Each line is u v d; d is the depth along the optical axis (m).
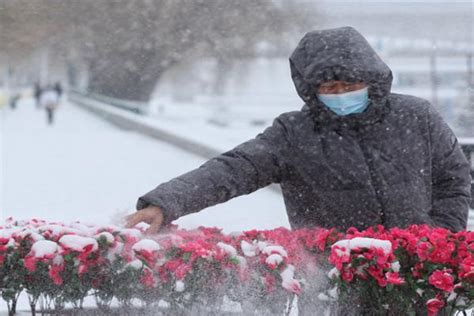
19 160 43.09
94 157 43.66
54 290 7.36
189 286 7.11
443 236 7.18
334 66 7.98
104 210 26.77
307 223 8.55
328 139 8.30
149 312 7.25
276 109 97.69
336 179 8.26
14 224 8.26
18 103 136.00
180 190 7.91
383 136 8.31
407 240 7.13
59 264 7.18
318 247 7.40
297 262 7.30
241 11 89.69
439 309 7.12
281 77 101.88
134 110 97.88
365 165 8.20
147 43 95.94
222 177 8.16
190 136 45.81
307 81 8.12
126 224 7.60
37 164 41.00
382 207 8.25
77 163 41.06
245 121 85.44
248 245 7.33
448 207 8.52
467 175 8.62
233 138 46.66
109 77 103.50
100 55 98.56
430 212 8.55
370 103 8.22
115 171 37.38
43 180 33.97
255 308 7.20
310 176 8.35
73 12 85.38
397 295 7.11
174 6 92.50
